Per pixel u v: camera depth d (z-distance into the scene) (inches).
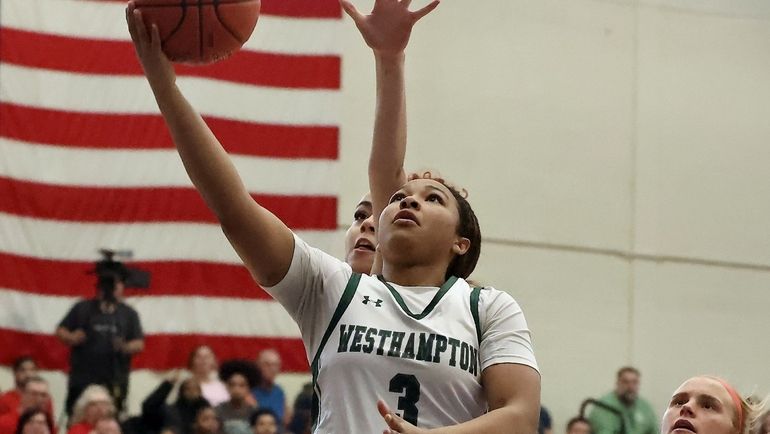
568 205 542.9
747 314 553.9
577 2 563.5
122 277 449.7
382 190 172.9
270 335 474.9
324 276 139.5
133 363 454.3
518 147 542.3
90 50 486.9
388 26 171.5
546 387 519.2
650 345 538.3
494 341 136.3
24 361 443.2
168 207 478.9
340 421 130.2
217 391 430.9
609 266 542.0
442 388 131.5
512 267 530.3
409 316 135.7
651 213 552.7
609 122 555.8
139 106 486.3
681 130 564.7
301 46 509.7
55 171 474.3
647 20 570.9
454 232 149.1
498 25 551.2
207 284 474.6
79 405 414.6
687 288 549.0
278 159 497.7
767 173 570.9
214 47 139.6
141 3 137.0
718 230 559.5
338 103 508.1
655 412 530.3
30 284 460.4
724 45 578.6
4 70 477.1
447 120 536.1
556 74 553.3
